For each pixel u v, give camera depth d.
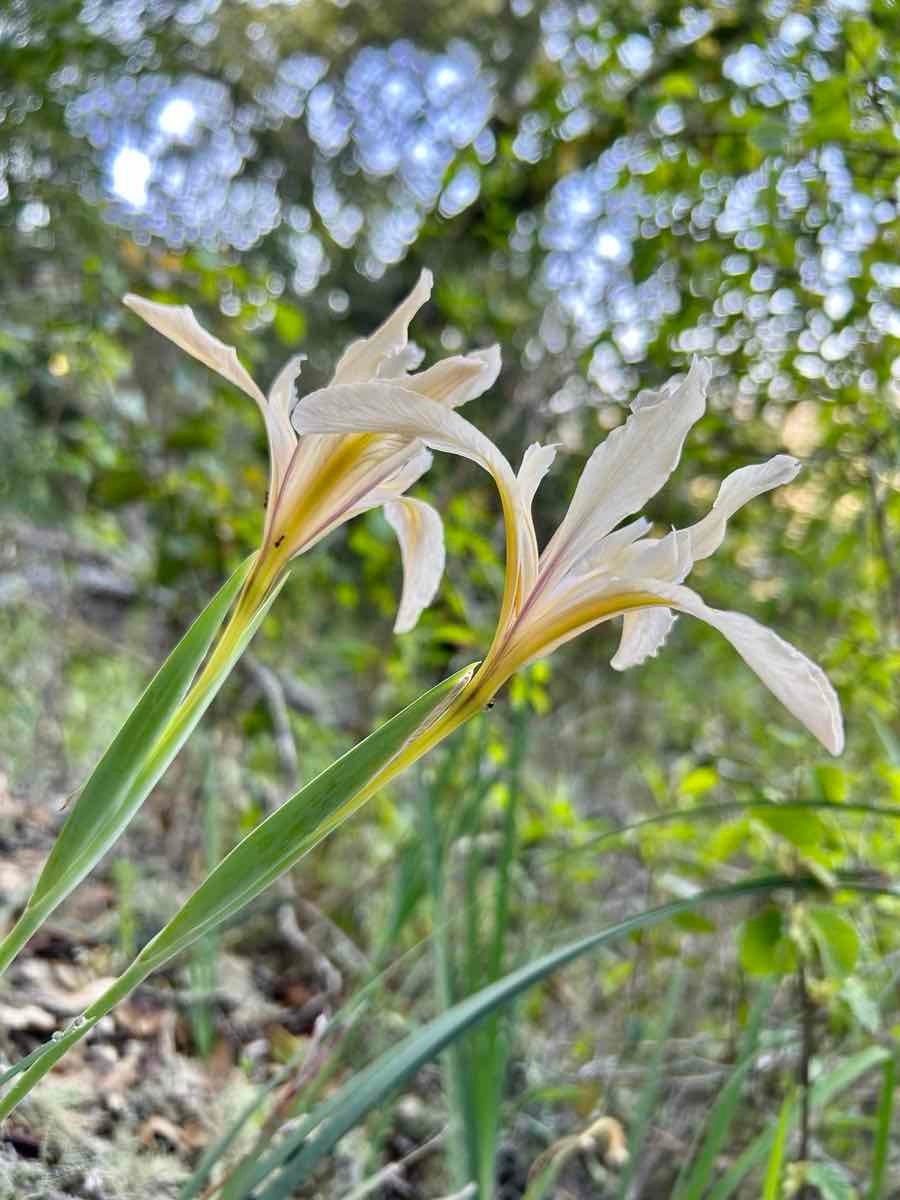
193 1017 0.46
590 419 0.75
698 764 0.53
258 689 0.71
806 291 0.57
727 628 0.20
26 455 0.71
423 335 0.71
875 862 0.50
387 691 0.75
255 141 1.02
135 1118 0.39
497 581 0.62
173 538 0.67
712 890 0.32
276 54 1.03
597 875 0.55
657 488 0.21
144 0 0.81
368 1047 0.47
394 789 0.72
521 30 0.87
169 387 0.74
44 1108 0.37
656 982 0.55
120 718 0.77
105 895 0.54
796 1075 0.39
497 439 0.73
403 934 0.58
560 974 0.60
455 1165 0.34
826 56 0.52
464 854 0.50
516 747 0.39
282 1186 0.25
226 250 0.90
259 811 0.63
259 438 0.71
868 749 0.67
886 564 0.57
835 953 0.36
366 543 0.67
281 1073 0.34
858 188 0.54
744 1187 0.43
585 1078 0.48
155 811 0.65
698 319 0.61
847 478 0.62
